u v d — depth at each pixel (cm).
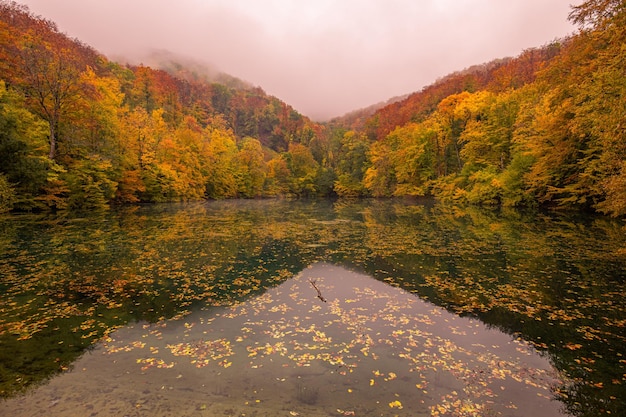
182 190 5194
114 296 916
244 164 7188
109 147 3441
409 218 2809
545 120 2578
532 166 2856
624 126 1248
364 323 752
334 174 7781
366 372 556
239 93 18288
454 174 4569
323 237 1897
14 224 2114
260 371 558
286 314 805
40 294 922
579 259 1291
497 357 608
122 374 548
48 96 2805
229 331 711
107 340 666
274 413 455
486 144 3866
